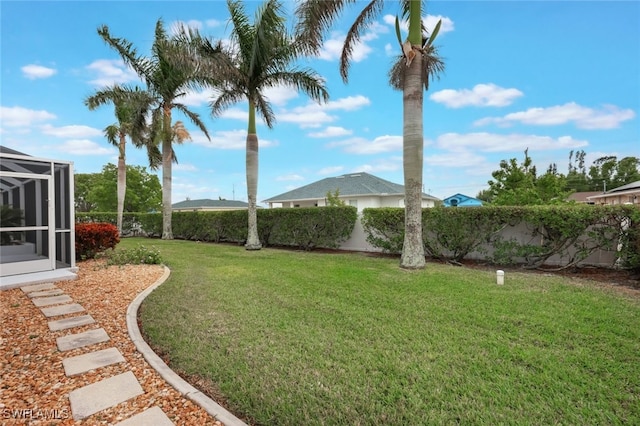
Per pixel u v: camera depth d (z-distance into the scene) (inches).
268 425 83.7
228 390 98.7
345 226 436.5
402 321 155.3
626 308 172.2
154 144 644.1
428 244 346.0
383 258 371.9
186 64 386.0
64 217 281.3
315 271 283.7
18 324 153.8
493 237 313.4
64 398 93.4
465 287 219.9
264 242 526.3
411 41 288.2
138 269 295.4
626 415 84.0
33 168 260.1
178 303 187.8
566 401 90.3
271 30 395.5
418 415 85.2
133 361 117.1
